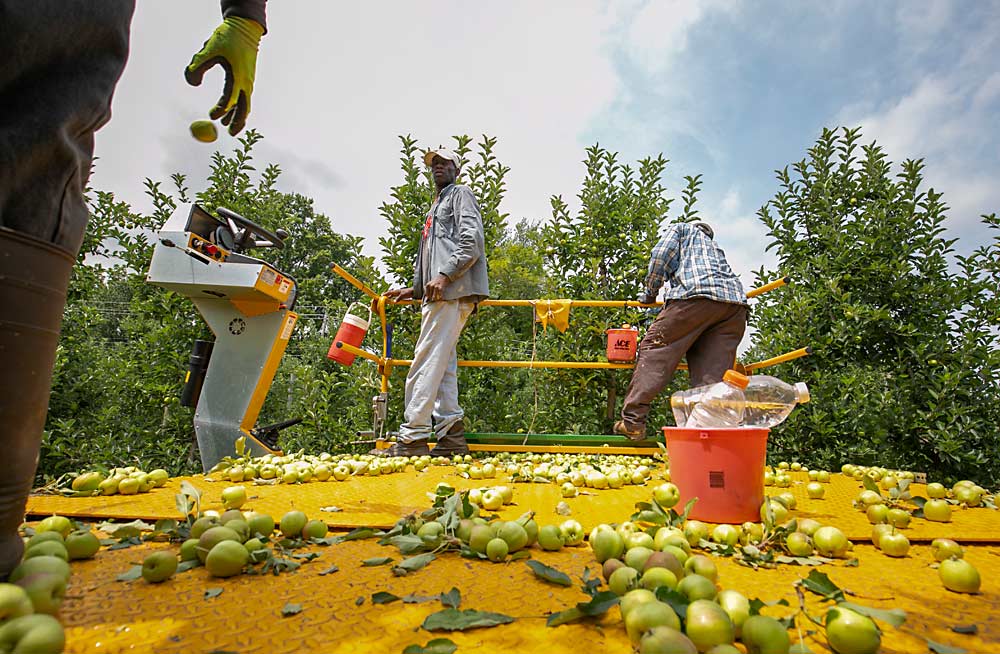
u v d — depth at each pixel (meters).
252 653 1.12
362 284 5.20
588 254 6.20
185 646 1.15
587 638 1.21
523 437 5.21
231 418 4.38
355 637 1.20
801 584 1.43
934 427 4.82
